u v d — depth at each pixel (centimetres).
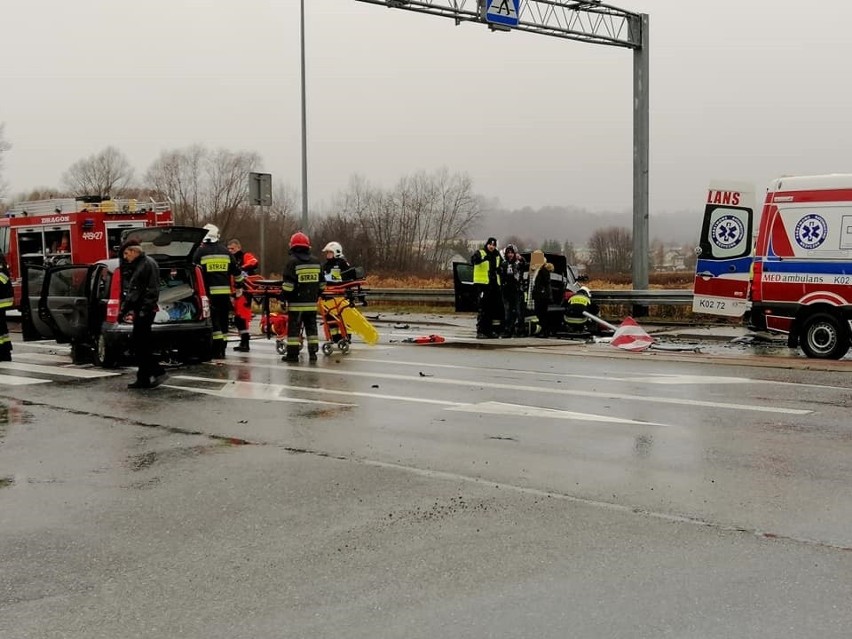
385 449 686
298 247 1255
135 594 410
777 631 359
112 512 538
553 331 1752
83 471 637
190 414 848
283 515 523
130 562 452
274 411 854
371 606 390
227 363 1238
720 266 1474
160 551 467
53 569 444
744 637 354
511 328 1650
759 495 550
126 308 1009
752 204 1445
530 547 461
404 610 385
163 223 1975
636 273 2205
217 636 364
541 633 360
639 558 443
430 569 433
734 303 1462
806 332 1294
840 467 616
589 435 727
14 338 1766
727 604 386
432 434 738
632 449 676
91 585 422
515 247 1653
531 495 556
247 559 452
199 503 552
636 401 892
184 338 1208
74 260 1880
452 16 1881
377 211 4872
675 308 2062
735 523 496
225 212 5475
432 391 966
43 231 1936
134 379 1096
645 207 2198
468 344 1519
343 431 755
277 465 642
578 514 516
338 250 1399
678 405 866
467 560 444
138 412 866
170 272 1234
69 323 1294
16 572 441
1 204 5188
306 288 1256
